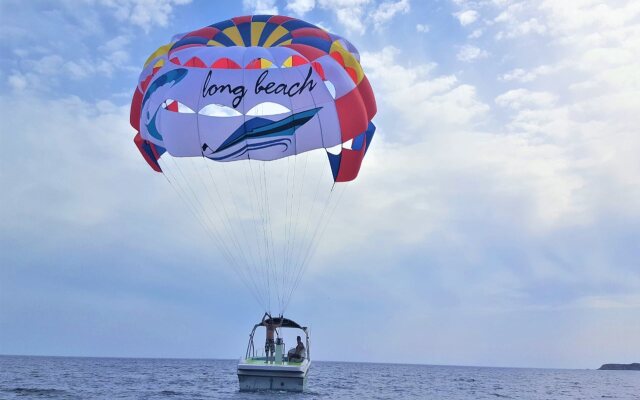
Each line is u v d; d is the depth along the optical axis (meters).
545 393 42.75
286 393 18.59
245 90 17.42
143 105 18.39
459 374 96.75
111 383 37.41
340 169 19.17
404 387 42.69
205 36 18.95
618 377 103.25
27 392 27.64
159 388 32.41
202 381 41.91
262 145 17.72
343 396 28.31
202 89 17.45
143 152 19.81
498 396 36.66
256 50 17.67
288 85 17.56
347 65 18.81
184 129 17.62
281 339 19.73
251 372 18.61
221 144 17.52
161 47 19.31
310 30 19.16
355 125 17.92
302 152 18.03
